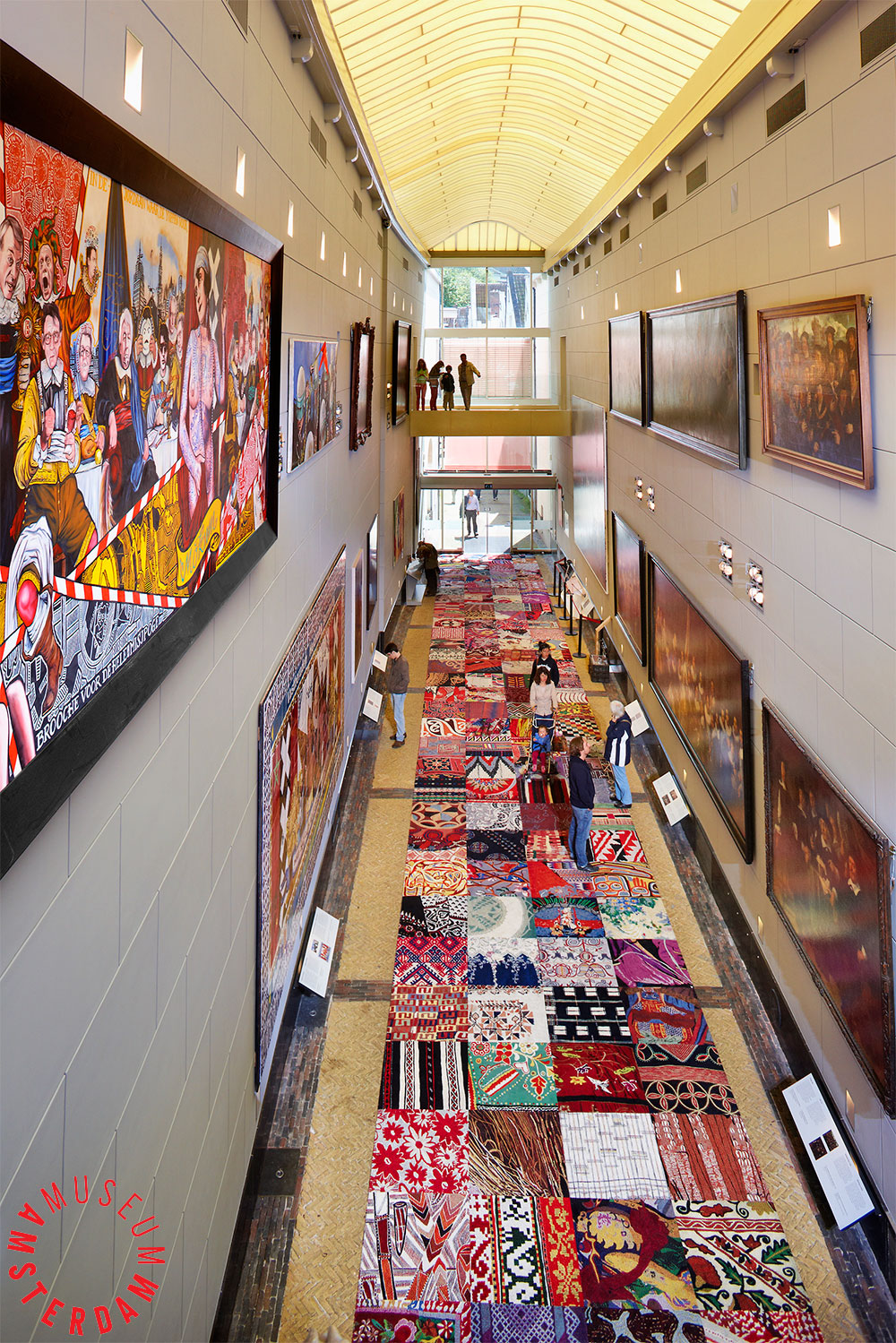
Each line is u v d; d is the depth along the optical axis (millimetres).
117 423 2752
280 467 6109
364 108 10570
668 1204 5703
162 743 3568
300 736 7215
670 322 10562
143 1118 3367
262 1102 6113
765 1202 5730
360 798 11164
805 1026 6566
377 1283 5176
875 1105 5301
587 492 19422
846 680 5605
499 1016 7367
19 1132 2273
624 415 14125
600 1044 7078
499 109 12898
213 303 3922
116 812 3027
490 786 11562
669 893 9219
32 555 2154
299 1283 5184
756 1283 5191
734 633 8336
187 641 3611
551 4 8469
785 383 6438
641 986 7754
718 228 8422
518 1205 5684
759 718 7594
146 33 3111
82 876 2729
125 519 2855
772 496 7086
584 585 20047
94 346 2527
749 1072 6828
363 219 12344
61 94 2084
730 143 7922
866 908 5164
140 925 3305
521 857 9859
